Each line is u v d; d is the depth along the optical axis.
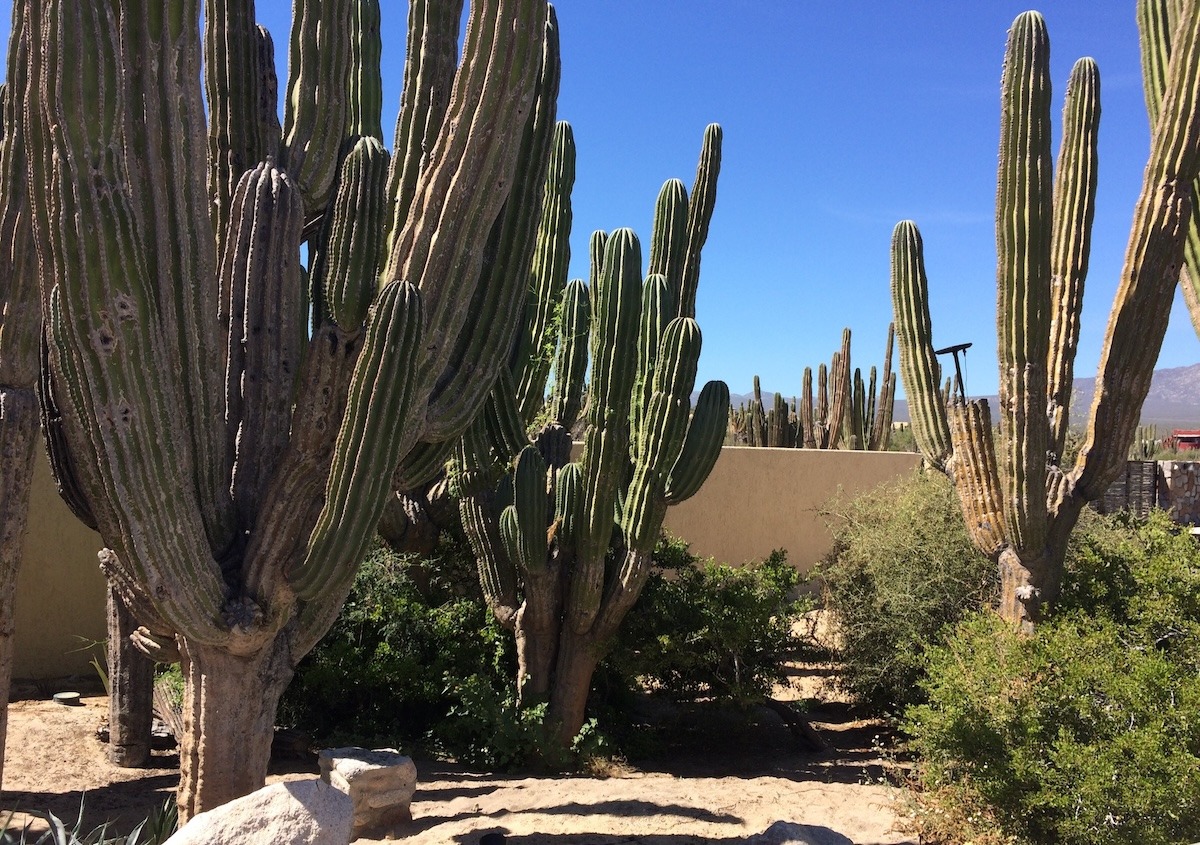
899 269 6.62
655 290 6.21
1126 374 5.50
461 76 3.94
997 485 5.75
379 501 3.61
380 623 7.09
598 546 6.23
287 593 3.70
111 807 5.33
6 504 4.14
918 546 7.26
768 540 12.20
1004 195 5.45
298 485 3.74
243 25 4.38
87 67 3.10
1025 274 5.39
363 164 3.78
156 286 3.41
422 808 5.16
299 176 4.61
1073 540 6.92
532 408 7.30
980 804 4.74
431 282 3.91
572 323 7.23
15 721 6.98
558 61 4.72
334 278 3.78
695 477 6.04
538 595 6.44
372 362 3.46
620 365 5.93
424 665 7.01
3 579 4.20
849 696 8.18
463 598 7.69
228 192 4.37
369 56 5.77
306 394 3.77
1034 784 4.60
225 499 3.78
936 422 6.44
